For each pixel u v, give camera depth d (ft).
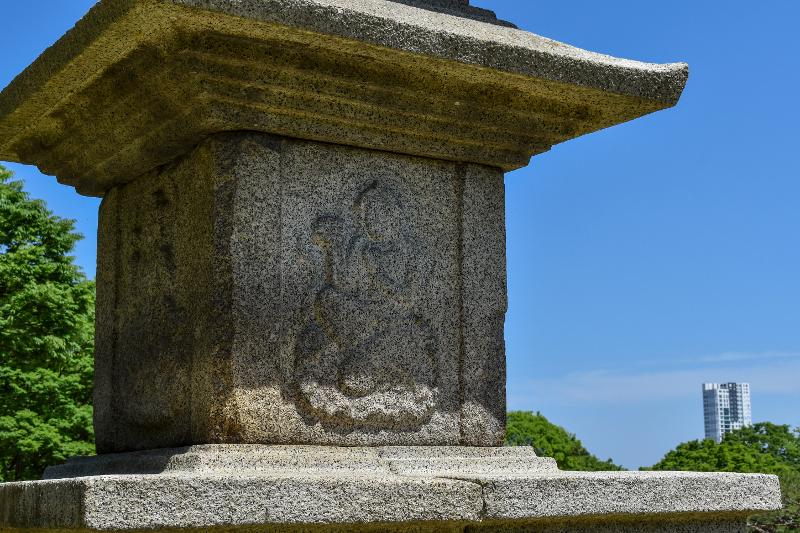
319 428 12.69
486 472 13.23
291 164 12.91
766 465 79.51
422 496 11.38
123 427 14.12
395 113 13.15
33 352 53.72
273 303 12.55
